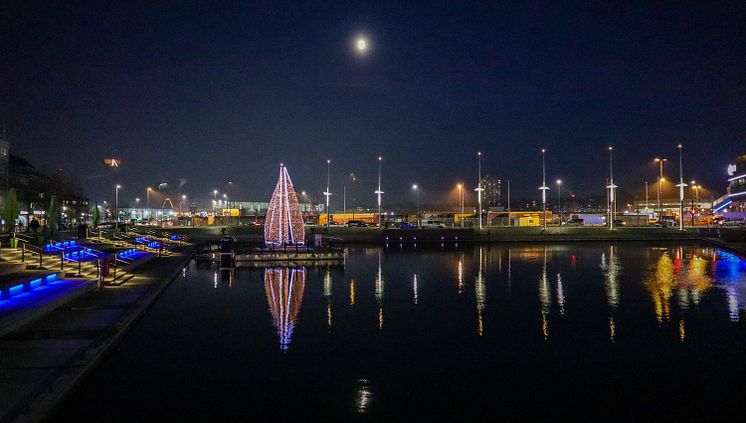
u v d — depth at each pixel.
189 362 14.53
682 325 19.80
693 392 12.68
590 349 16.39
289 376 13.55
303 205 144.25
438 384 13.10
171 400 11.70
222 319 20.28
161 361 14.55
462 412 11.36
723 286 30.16
